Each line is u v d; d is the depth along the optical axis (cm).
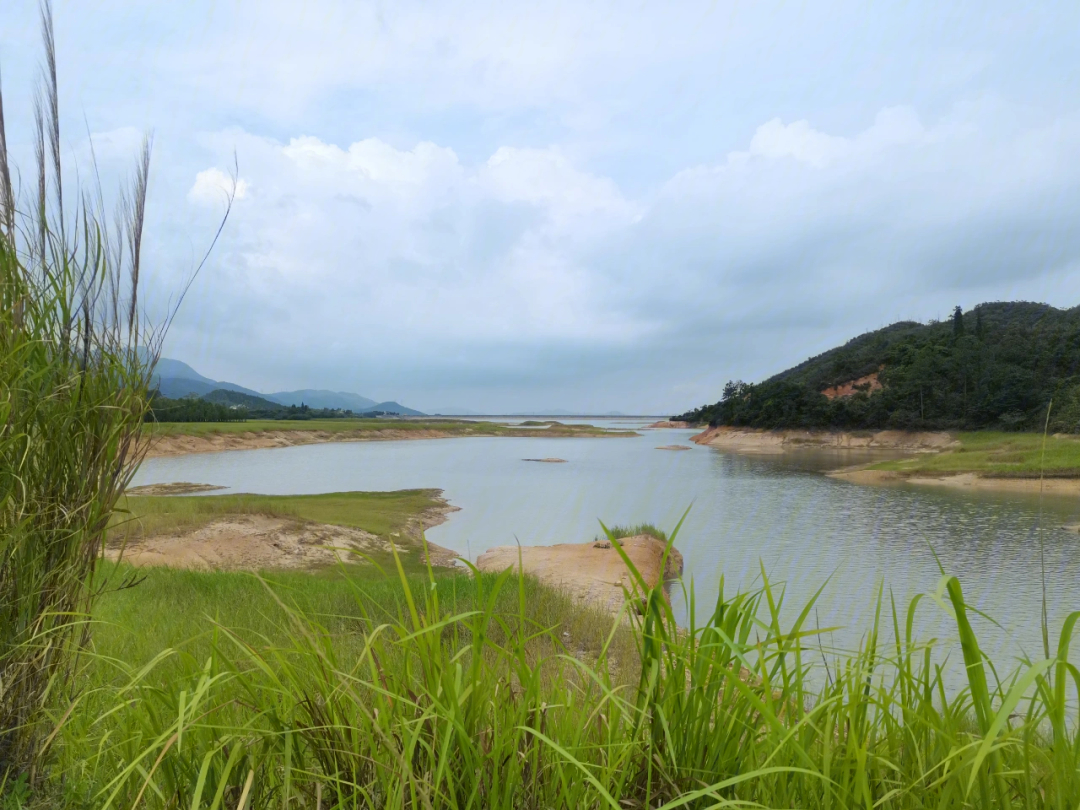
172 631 453
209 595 893
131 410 257
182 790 181
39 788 212
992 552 1702
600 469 5538
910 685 186
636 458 7044
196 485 4022
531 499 3491
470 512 3019
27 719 219
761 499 3322
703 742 190
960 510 2755
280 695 194
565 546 1955
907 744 186
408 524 2591
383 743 176
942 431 6488
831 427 8150
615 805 146
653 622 202
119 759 211
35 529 225
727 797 176
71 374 245
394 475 4978
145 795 191
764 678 190
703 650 191
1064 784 153
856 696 177
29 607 224
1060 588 1187
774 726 168
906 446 6944
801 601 834
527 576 1249
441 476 4909
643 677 194
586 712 207
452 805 161
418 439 12519
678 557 1727
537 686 183
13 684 218
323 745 180
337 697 186
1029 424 5181
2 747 214
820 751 186
